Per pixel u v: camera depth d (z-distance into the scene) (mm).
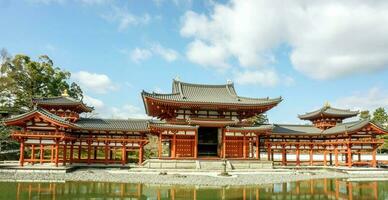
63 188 29312
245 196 25875
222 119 51344
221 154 50031
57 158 42906
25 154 63125
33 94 69812
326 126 60500
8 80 66188
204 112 52719
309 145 57500
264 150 61750
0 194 25172
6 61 68250
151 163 45594
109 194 26219
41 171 40281
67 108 52594
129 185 32125
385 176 45062
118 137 51469
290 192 28328
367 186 33406
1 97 66750
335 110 63125
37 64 71250
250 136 50781
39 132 42812
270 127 50219
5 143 63156
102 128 50312
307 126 61750
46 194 25594
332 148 55812
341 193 28031
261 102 51938
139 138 51750
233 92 58562
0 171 39000
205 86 59906
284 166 54594
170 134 48531
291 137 57438
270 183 34750
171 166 45719
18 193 25828
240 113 53562
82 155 66062
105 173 41344
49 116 42812
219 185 32656
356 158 63781
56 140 43219
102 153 69375
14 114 65562
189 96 54531
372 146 52438
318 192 28469
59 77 74812
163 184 33125
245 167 47500
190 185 32562
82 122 52812
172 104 49781
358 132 52031
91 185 31703
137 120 55781
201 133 53812
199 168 45250
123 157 50719
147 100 50000
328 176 43719
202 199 24328
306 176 42375
